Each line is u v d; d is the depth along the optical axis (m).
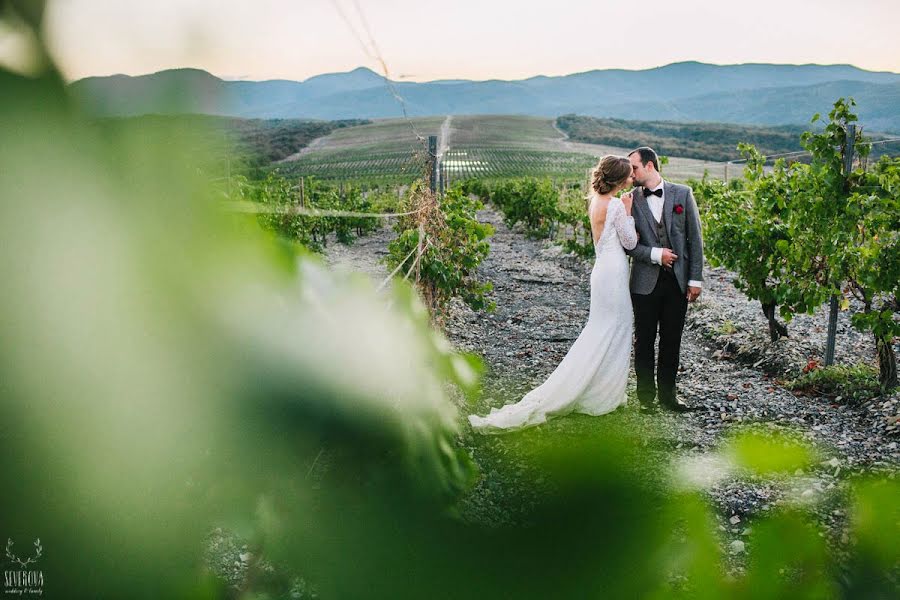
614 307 5.20
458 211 9.41
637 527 0.29
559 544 0.29
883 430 5.12
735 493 1.40
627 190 6.07
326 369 0.35
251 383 0.33
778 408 5.73
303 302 0.35
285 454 0.34
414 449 0.39
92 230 0.28
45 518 0.29
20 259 0.27
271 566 0.34
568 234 20.95
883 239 5.93
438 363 0.46
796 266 6.72
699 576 0.30
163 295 0.30
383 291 0.47
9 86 0.24
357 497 0.35
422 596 0.31
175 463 0.32
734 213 7.40
